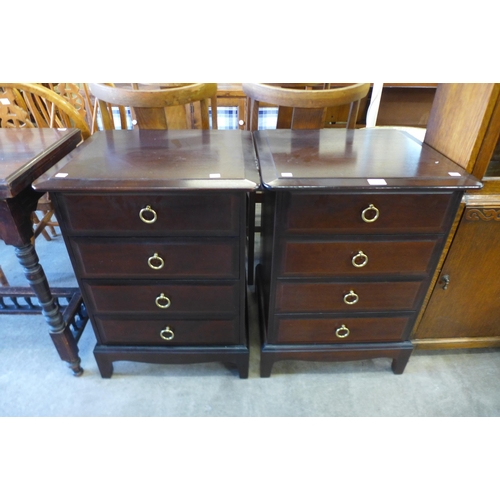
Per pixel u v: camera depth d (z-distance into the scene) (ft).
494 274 3.82
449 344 4.40
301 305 3.71
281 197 2.98
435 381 4.35
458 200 3.05
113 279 3.47
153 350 4.04
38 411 3.97
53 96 4.43
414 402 4.11
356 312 3.80
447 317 4.19
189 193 2.91
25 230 3.31
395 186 2.85
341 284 3.56
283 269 3.43
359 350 4.09
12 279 5.83
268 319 3.88
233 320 3.83
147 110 4.25
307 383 4.32
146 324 3.85
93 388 4.22
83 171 2.99
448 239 3.58
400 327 3.96
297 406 4.07
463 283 3.89
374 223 3.12
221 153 3.42
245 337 4.06
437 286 3.91
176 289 3.55
